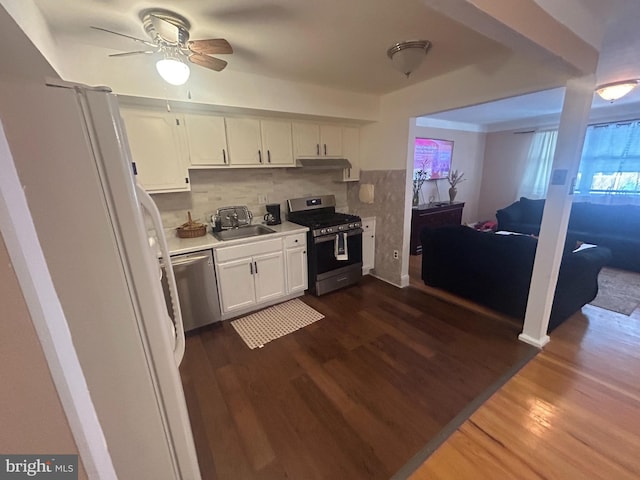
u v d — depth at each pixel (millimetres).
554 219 2074
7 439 595
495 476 1356
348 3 1470
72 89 668
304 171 3693
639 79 2615
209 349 2373
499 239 2678
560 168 2008
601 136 4645
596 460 1415
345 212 4191
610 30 1810
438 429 1604
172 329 1023
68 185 700
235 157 2791
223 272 2664
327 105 2998
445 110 2744
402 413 1715
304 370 2100
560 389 1865
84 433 687
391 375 2033
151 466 983
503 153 6094
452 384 1938
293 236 3082
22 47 1109
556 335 2467
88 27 1667
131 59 2041
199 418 1705
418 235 4969
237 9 1513
